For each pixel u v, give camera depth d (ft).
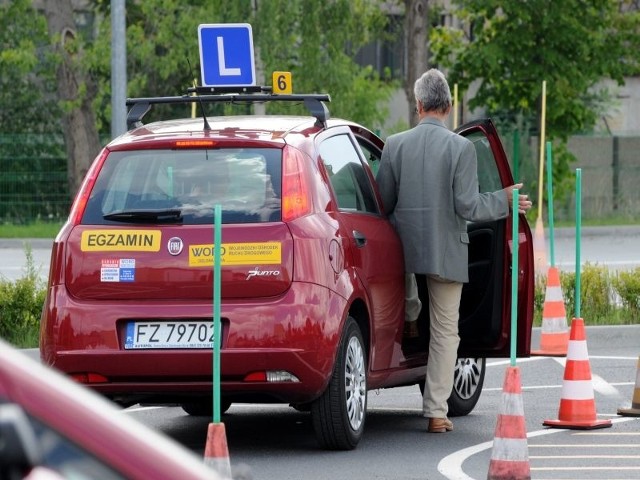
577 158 357.82
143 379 77.30
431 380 88.69
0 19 352.28
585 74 334.65
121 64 206.49
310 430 90.63
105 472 24.22
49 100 380.17
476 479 74.18
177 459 24.57
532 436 88.22
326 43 318.65
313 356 76.64
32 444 21.98
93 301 77.92
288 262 77.00
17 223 334.24
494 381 115.55
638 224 331.77
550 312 130.93
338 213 81.41
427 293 92.79
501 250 90.48
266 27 309.01
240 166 79.66
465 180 86.84
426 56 323.57
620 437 87.92
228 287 76.84
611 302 149.48
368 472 75.82
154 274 77.30
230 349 76.07
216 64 114.01
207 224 77.66
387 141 90.02
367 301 82.48
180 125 84.02
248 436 88.48
